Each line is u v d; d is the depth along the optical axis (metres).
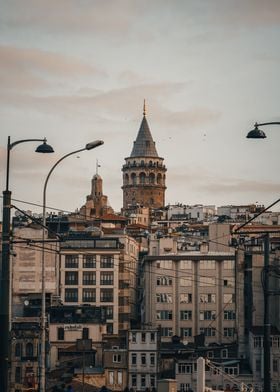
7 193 62.41
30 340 175.25
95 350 186.38
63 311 193.25
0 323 60.66
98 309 194.75
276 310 198.62
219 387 177.25
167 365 181.12
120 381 177.88
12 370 173.38
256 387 181.12
